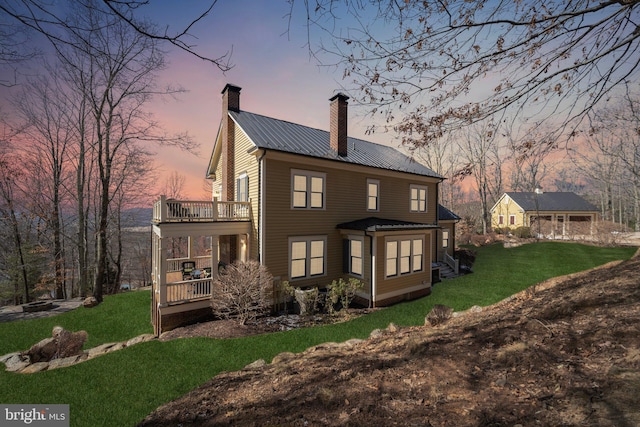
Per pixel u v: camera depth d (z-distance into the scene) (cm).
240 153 1370
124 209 2500
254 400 442
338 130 1402
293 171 1230
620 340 410
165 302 997
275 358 652
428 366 454
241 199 1340
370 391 405
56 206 2127
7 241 2128
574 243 2544
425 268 1399
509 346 473
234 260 1364
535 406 314
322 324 989
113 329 1146
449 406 346
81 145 1995
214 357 703
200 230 1097
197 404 470
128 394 544
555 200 3609
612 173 2130
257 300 1044
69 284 3038
